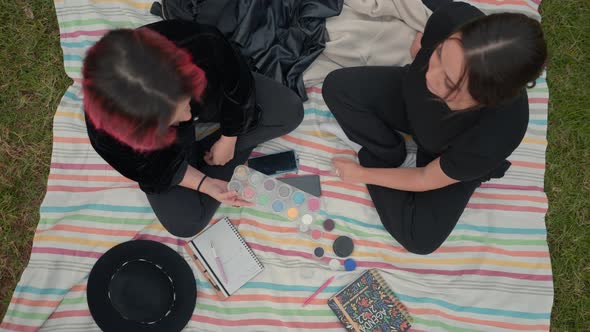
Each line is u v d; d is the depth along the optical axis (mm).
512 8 3209
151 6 3162
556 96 3256
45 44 3240
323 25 3025
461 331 2838
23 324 2760
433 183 2623
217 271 2846
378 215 2982
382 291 2852
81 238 2895
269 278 2889
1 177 3115
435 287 2891
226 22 2904
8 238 3051
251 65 3021
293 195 2943
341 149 3072
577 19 3328
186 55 1711
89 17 3141
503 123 2158
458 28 1911
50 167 3033
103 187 2971
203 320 2828
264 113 2826
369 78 2787
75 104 3074
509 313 2855
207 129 2910
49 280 2826
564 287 3062
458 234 2963
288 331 2826
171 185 2627
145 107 1594
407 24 3098
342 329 2844
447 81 1892
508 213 2994
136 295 2492
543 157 3094
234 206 2977
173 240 2918
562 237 3119
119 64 1581
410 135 2963
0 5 3252
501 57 1738
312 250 2947
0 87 3199
